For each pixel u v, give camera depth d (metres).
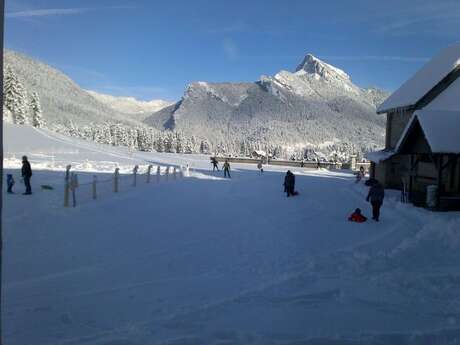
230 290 7.22
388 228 14.63
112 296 6.73
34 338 5.09
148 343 5.03
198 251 10.06
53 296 6.61
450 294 7.21
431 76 31.47
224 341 5.16
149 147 123.44
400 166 32.81
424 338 5.40
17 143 54.34
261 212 17.64
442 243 11.55
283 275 8.22
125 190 21.92
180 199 20.41
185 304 6.46
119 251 9.66
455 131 19.67
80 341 5.04
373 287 7.55
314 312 6.25
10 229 11.09
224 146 163.62
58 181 23.28
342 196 25.77
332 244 11.53
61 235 10.84
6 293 6.64
